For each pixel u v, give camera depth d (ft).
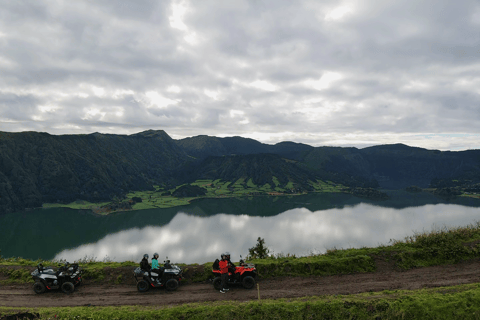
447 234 84.84
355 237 477.77
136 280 68.80
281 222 629.10
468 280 63.16
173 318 52.54
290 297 59.62
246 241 479.82
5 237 549.13
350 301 53.78
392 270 70.90
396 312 50.47
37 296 64.85
